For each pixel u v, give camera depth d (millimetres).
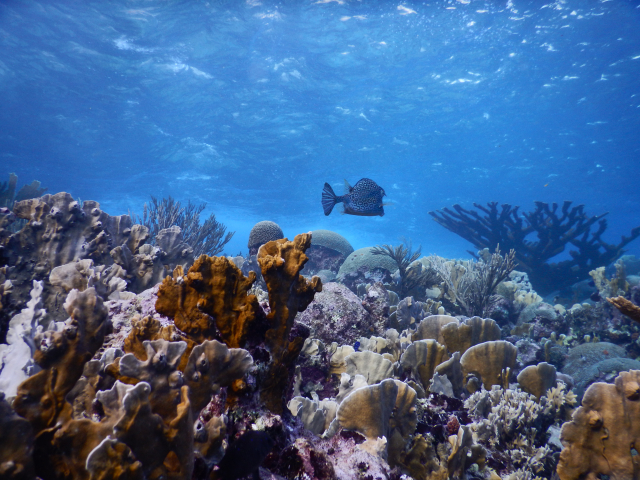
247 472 1185
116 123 24156
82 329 1085
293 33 17719
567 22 17719
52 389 969
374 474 1670
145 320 1377
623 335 6945
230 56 18922
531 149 30391
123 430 912
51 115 23594
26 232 3074
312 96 22062
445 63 20203
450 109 24125
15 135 26109
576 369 5938
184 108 22625
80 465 938
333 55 19188
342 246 13039
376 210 3201
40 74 20016
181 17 16562
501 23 17688
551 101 23891
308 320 3979
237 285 1587
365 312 4332
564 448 2041
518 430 2656
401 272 7777
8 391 1172
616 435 1922
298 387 2934
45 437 917
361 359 2896
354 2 16172
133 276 3396
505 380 3072
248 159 28641
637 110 24328
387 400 2033
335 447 1867
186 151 27375
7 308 2498
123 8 15930
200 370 1198
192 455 1065
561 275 12227
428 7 16625
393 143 28031
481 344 3086
